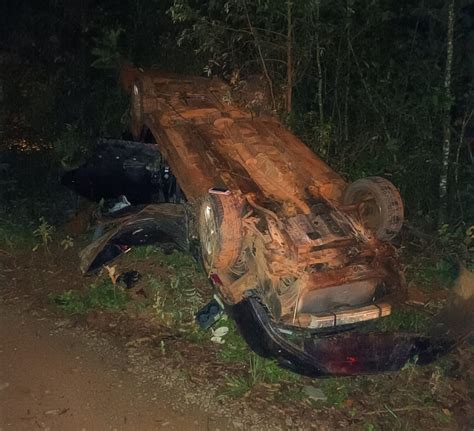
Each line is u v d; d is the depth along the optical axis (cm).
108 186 746
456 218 764
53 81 1056
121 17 1102
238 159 596
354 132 837
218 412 462
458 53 813
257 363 504
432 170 798
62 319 572
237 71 747
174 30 1027
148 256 679
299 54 762
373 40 822
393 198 524
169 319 576
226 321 562
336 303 484
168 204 634
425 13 788
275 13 736
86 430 437
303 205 518
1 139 973
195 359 522
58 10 1125
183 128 659
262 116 692
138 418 452
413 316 584
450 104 709
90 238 728
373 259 489
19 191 830
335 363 474
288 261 464
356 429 454
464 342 539
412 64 817
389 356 490
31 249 698
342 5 742
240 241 491
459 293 567
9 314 575
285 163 583
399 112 784
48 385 480
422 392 499
